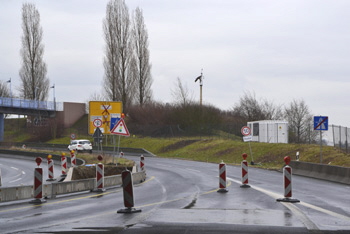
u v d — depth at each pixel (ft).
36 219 40.63
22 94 298.56
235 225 35.19
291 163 111.86
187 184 80.69
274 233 32.04
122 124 92.32
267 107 266.57
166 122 256.32
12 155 206.80
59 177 106.73
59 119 294.46
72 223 37.27
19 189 57.67
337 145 141.69
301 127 250.37
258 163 149.07
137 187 76.43
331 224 35.91
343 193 63.41
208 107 253.03
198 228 33.99
